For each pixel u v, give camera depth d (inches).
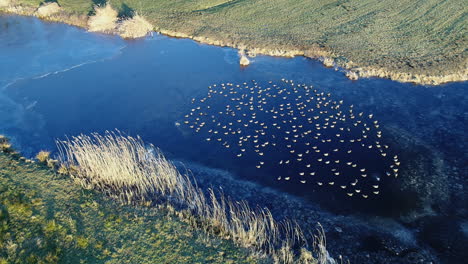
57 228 962.7
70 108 1612.9
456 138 1349.7
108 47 2094.0
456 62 1696.6
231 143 1387.8
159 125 1498.5
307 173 1242.6
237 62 1887.3
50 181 1138.0
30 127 1499.8
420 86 1619.1
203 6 2367.1
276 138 1397.6
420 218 1072.8
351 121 1460.4
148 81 1786.4
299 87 1676.9
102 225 993.5
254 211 1109.7
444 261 957.2
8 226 951.0
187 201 1122.0
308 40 1974.7
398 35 1921.8
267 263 914.7
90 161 1181.7
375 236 1027.3
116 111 1589.6
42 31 2283.5
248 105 1584.6
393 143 1344.7
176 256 915.4
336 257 972.6
